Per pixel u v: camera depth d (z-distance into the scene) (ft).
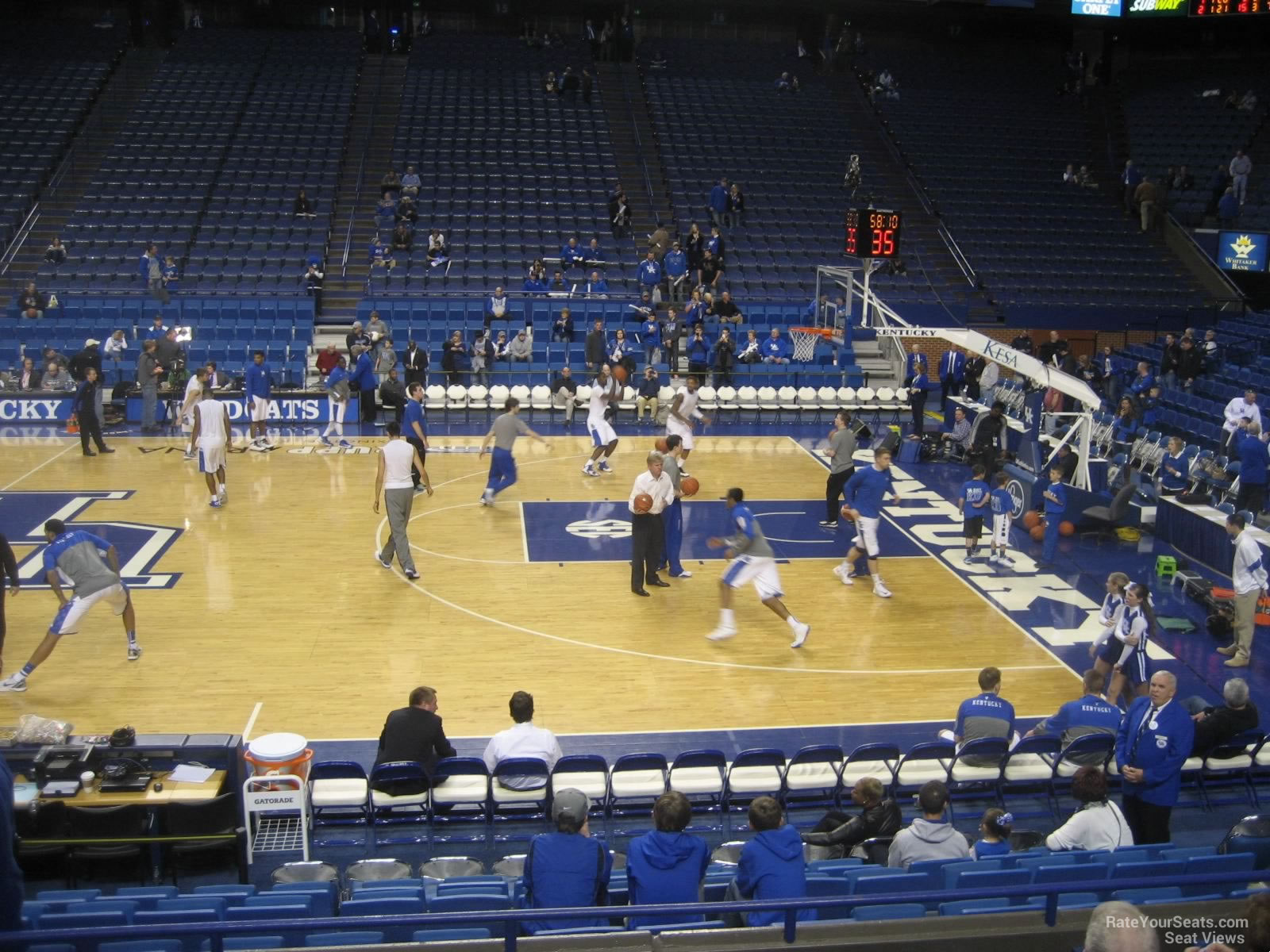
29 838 27.76
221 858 29.76
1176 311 101.19
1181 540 57.52
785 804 33.45
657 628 45.93
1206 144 117.19
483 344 87.51
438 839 31.63
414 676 40.68
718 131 117.29
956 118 122.31
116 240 96.78
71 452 71.61
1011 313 100.07
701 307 92.32
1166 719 28.78
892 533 59.93
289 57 118.62
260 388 72.79
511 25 130.21
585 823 24.02
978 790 34.50
